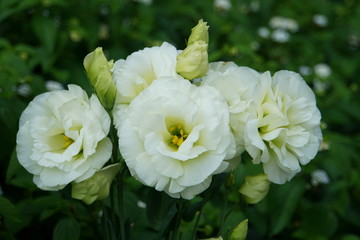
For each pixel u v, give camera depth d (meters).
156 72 0.53
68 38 1.03
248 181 0.55
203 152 0.51
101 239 0.62
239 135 0.53
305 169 0.88
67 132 0.51
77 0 1.06
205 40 0.54
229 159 0.53
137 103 0.51
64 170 0.51
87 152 0.51
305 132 0.54
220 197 0.78
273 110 0.53
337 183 0.88
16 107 0.73
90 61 0.52
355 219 0.91
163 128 0.51
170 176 0.50
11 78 0.76
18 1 0.94
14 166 0.65
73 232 0.66
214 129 0.50
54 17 1.02
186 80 0.51
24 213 0.69
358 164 0.97
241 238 0.55
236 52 0.91
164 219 0.57
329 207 0.87
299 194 0.78
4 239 0.68
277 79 0.54
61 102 0.53
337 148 0.90
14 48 0.83
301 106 0.54
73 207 0.69
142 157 0.50
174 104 0.51
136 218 0.68
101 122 0.51
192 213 0.58
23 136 0.53
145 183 0.50
